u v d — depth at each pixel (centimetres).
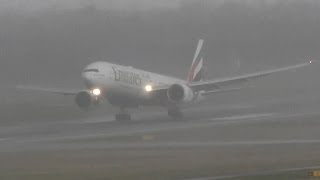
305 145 11794
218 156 10231
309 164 9138
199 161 9631
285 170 8506
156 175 8231
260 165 9094
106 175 8256
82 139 13375
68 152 10956
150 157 10188
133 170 8694
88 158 10112
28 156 10400
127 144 12269
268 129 15212
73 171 8644
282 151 10856
